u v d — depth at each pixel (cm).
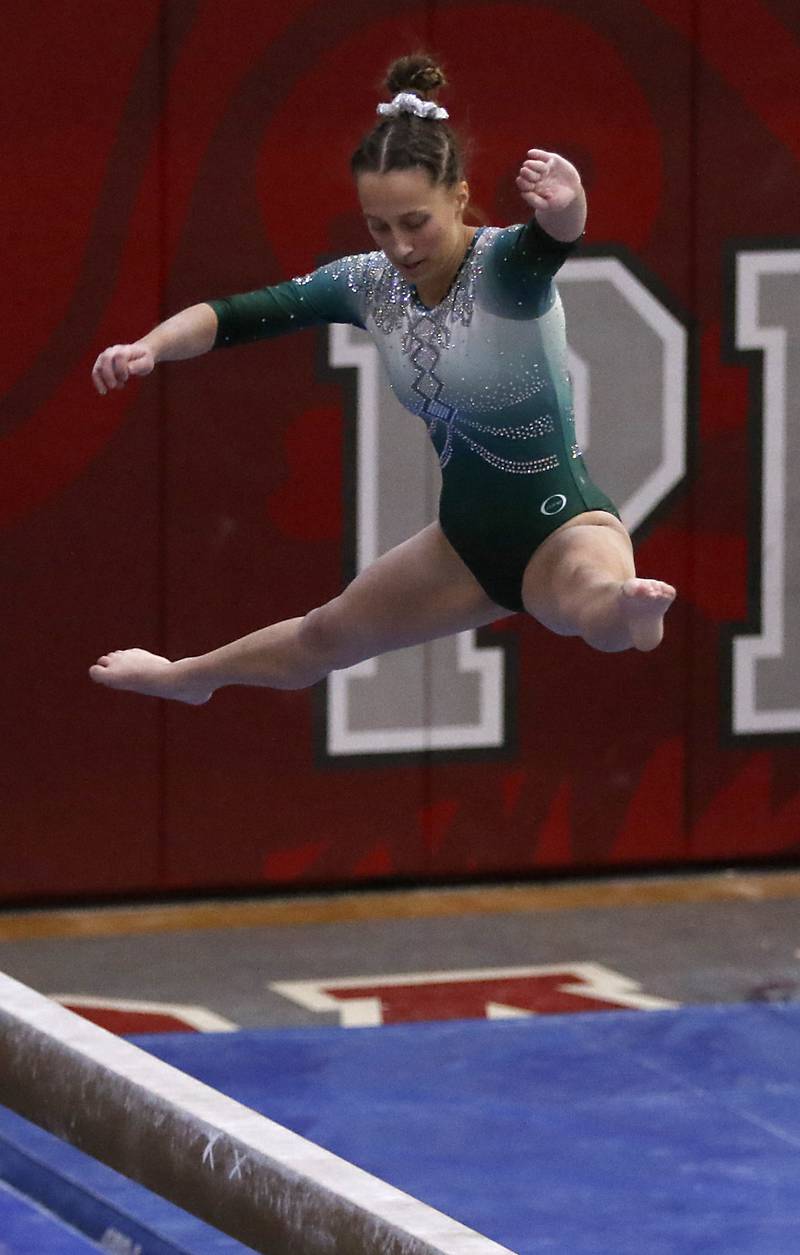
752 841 2223
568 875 2206
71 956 1925
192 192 2005
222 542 2052
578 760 2172
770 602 2191
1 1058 904
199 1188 777
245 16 1997
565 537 888
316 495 2070
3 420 1984
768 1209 1297
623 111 2092
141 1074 825
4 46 1941
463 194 874
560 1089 1514
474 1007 1784
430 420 919
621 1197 1314
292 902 2120
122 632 2038
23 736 2034
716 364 2150
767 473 2177
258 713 2089
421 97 872
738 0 2105
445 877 2170
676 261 2128
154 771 2072
